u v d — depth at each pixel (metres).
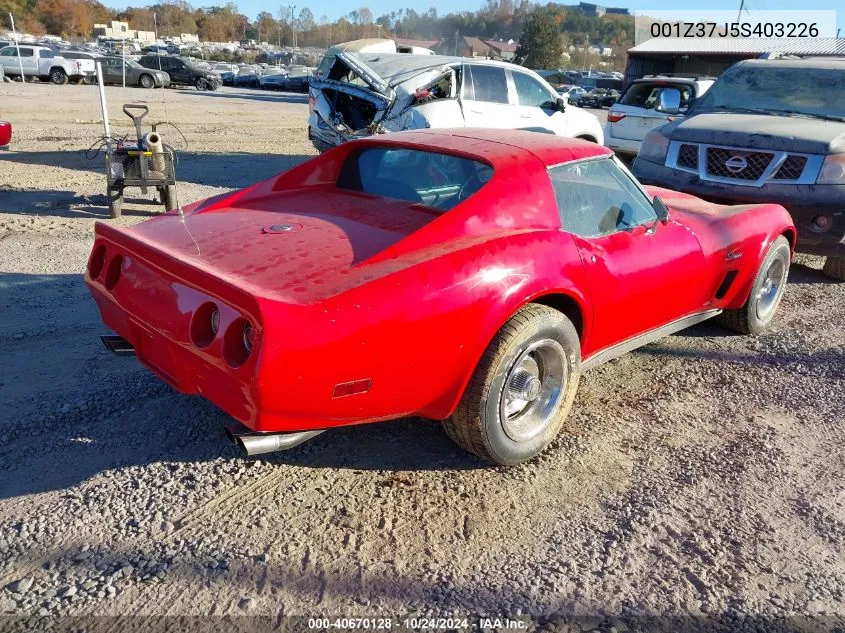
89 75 34.12
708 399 4.15
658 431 3.74
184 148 14.34
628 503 3.08
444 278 2.80
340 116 10.45
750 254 4.66
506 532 2.85
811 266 7.36
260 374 2.43
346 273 2.75
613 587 2.56
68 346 4.41
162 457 3.25
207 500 2.96
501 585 2.55
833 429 3.83
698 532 2.90
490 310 2.90
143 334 3.05
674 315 4.21
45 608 2.34
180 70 37.56
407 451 3.42
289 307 2.48
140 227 3.39
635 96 12.77
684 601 2.52
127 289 3.06
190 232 3.24
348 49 11.78
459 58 10.67
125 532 2.73
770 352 4.90
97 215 8.20
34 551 2.61
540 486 3.18
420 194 3.56
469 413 3.04
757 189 6.27
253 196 3.85
